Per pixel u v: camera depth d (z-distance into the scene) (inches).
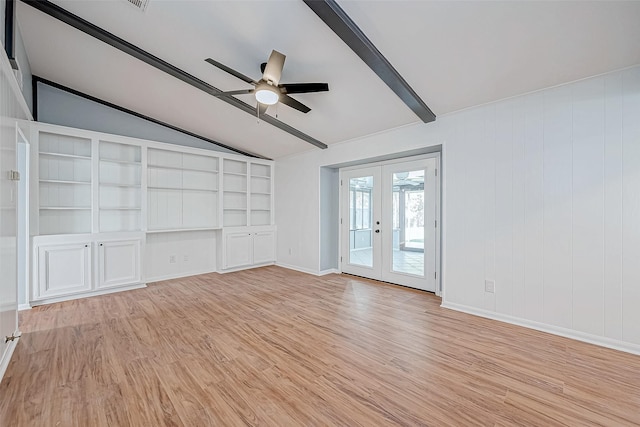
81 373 76.6
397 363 82.7
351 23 81.1
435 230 151.6
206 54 111.4
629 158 88.1
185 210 192.1
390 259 173.3
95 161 147.9
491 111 116.2
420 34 84.9
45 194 141.3
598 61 87.0
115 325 109.1
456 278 126.4
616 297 90.3
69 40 113.7
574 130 97.3
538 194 104.7
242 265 208.4
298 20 87.2
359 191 190.5
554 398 67.4
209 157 203.3
